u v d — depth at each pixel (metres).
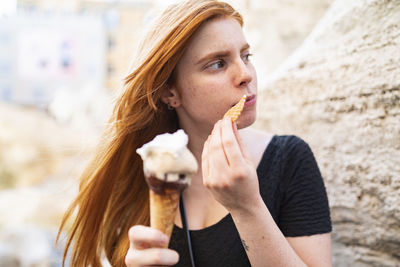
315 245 1.21
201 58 1.13
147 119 1.36
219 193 0.96
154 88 1.21
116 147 1.39
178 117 1.37
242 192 0.94
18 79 24.00
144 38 1.27
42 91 24.02
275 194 1.28
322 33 1.68
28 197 7.64
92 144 1.60
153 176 0.79
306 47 1.83
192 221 1.31
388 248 1.40
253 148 1.35
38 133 11.02
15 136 10.88
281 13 3.85
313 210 1.25
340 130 1.53
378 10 1.37
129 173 1.46
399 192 1.31
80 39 23.33
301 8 3.87
